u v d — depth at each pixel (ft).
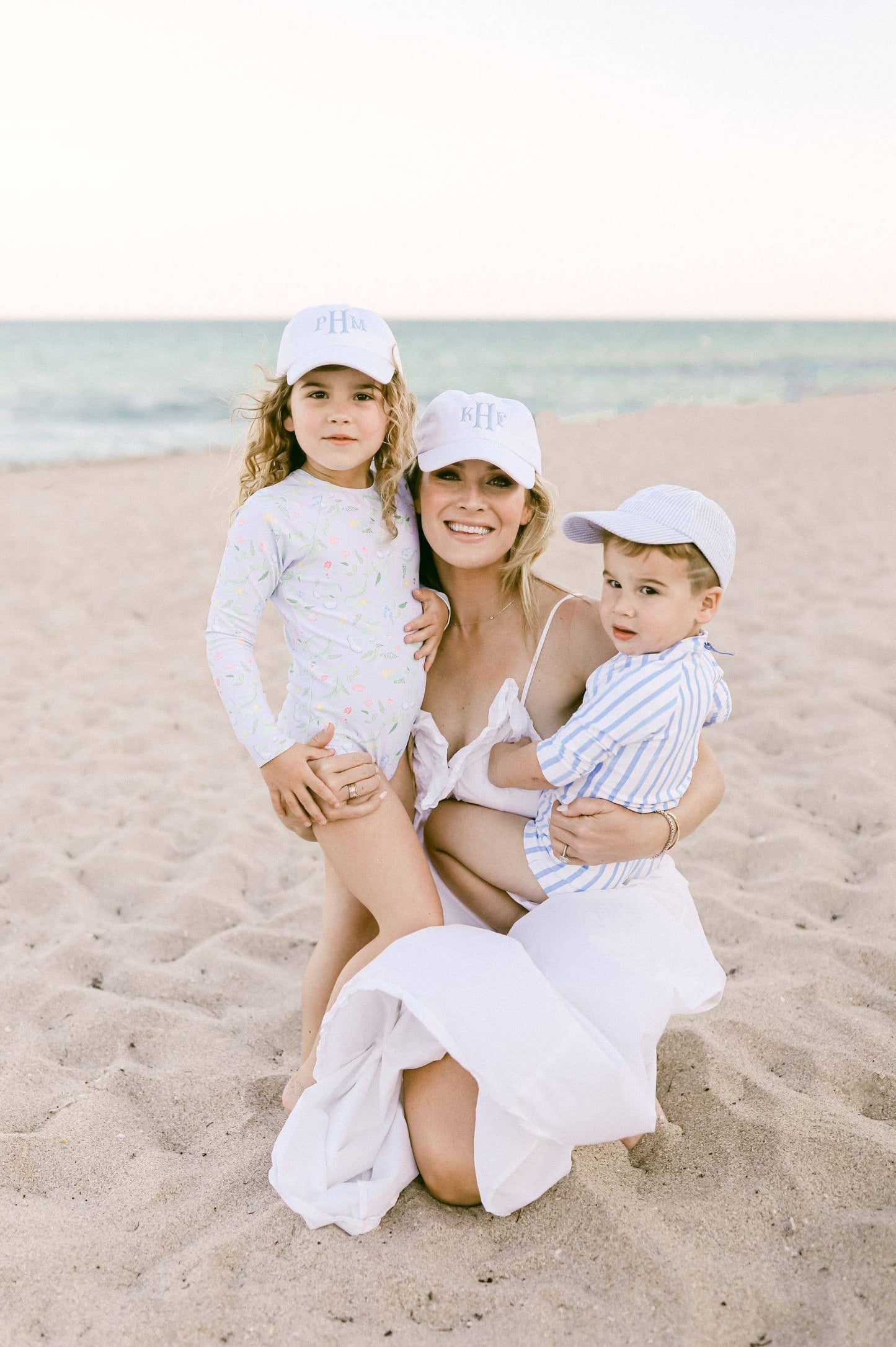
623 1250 6.39
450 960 6.72
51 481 46.62
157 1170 7.36
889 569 24.71
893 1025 8.97
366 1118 6.98
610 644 7.95
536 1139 6.53
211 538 32.45
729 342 197.26
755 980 9.68
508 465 7.31
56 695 19.24
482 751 7.82
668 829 7.28
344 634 7.62
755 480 37.91
